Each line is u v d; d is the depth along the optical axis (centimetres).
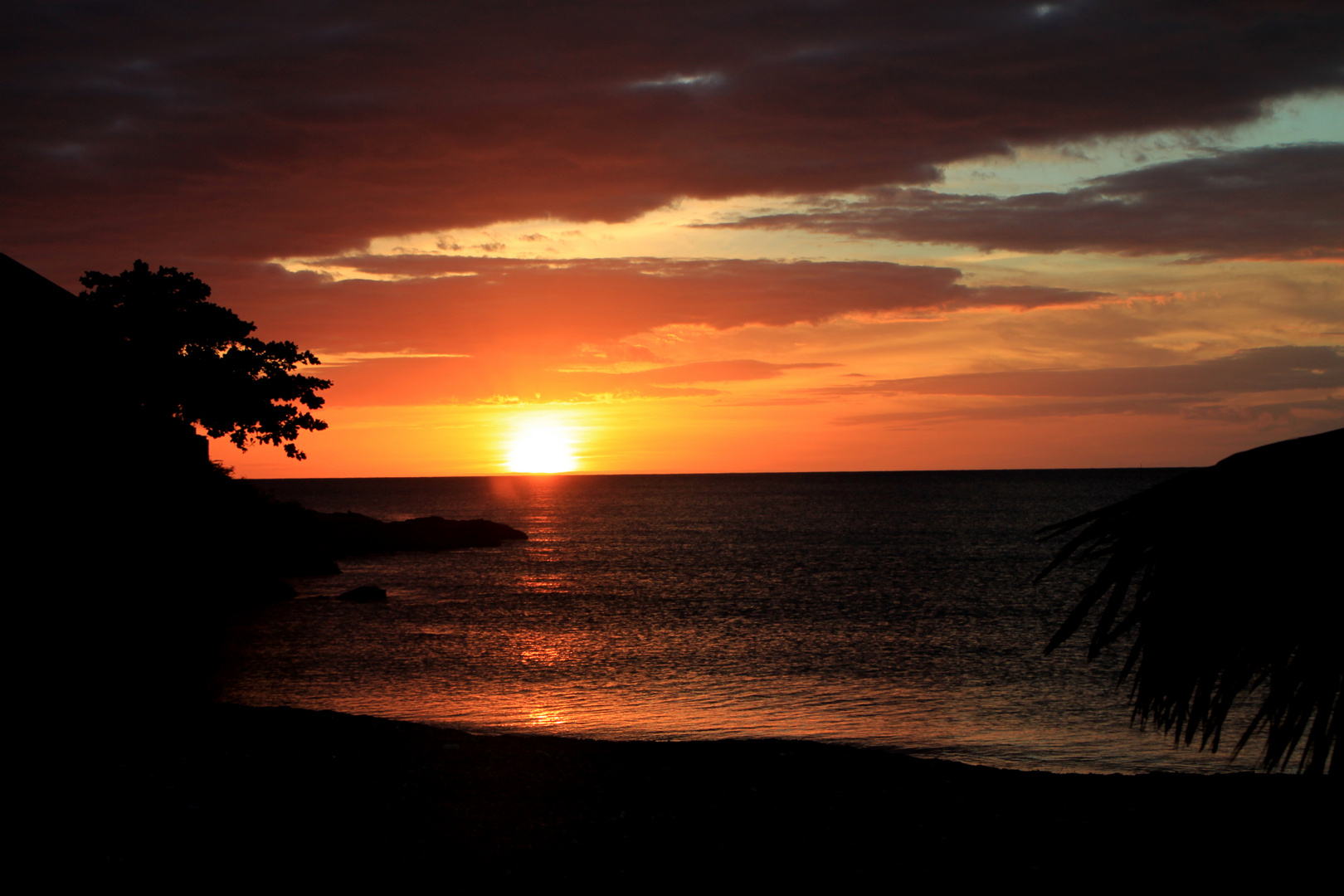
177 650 2469
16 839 895
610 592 5472
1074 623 353
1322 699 299
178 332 3809
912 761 1362
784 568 6881
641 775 1254
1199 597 324
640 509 17475
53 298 2178
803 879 875
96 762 1180
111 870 834
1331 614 302
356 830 979
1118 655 3225
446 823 1016
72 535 2045
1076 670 2953
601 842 965
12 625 1819
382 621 4128
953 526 11756
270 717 1533
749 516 14688
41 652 1878
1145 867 917
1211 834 1012
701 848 954
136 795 1048
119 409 2334
